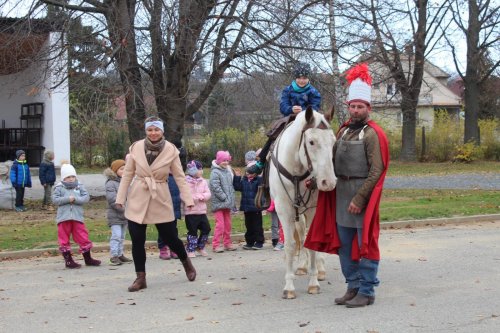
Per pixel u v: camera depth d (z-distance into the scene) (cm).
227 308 702
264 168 827
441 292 758
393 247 1113
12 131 2844
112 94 1558
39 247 1148
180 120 1764
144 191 819
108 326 639
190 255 1070
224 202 1114
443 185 2466
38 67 1728
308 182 700
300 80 831
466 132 3800
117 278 898
